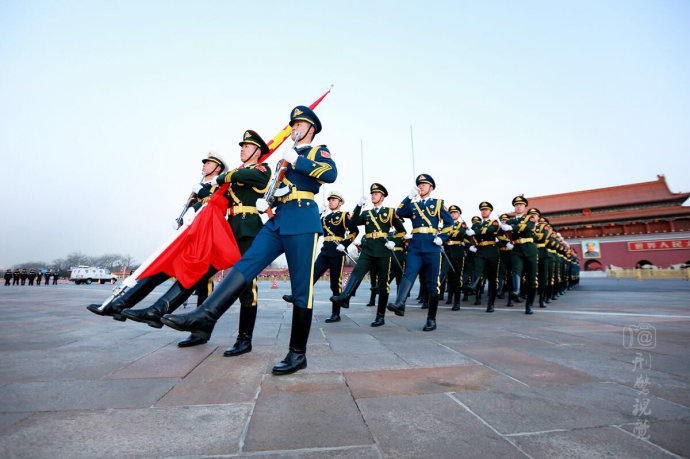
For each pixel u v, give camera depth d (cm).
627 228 4781
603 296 1105
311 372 263
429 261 475
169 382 238
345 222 618
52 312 669
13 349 341
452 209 987
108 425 172
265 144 372
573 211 5284
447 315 641
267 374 257
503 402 205
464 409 195
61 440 157
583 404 202
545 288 828
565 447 153
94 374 256
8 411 188
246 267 265
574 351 334
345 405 200
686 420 182
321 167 274
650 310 689
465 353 326
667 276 3200
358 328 482
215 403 202
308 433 165
